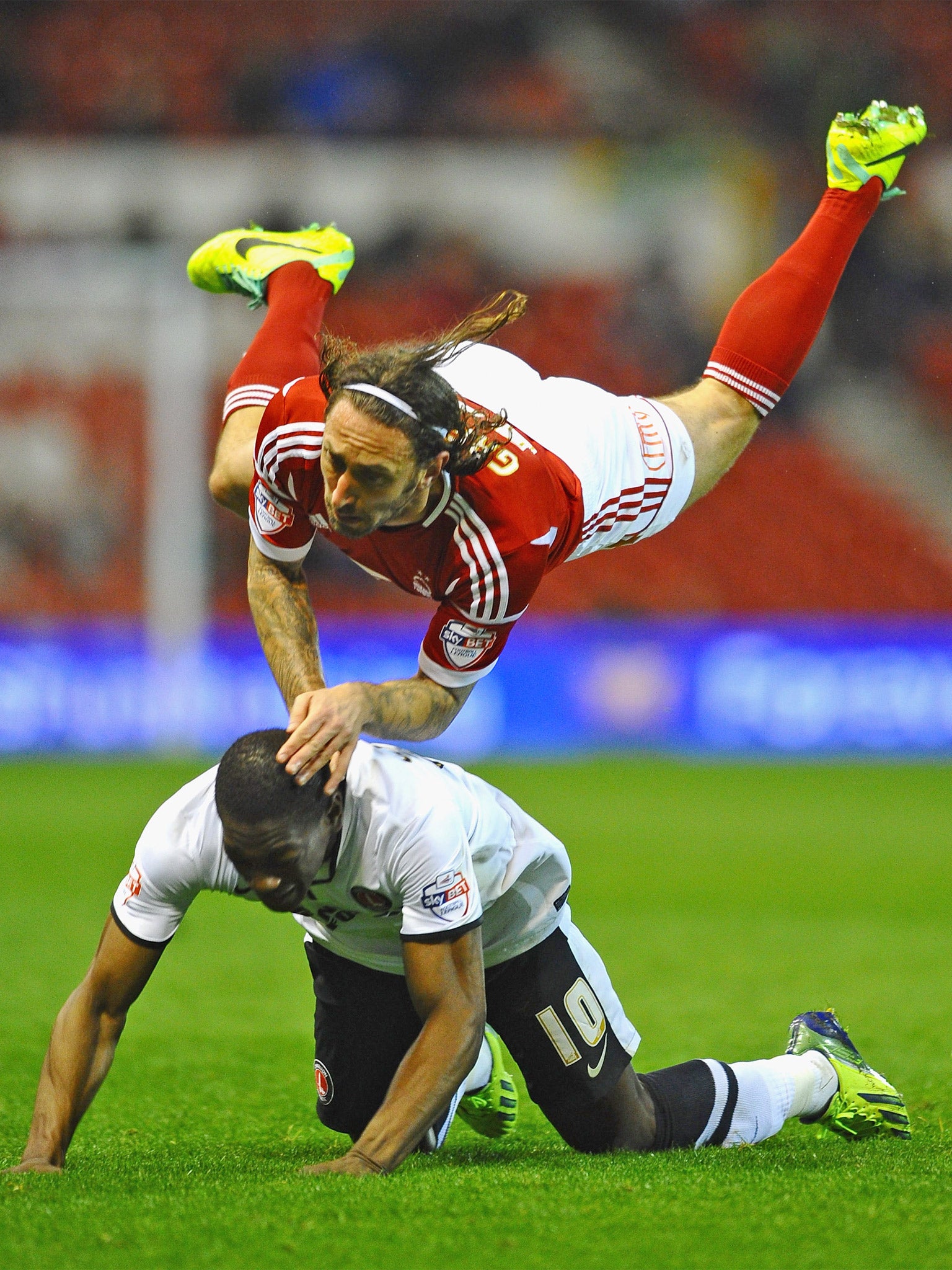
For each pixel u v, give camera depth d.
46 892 34.69
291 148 84.44
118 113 85.50
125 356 75.25
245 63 87.25
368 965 13.07
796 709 65.75
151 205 84.12
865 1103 14.20
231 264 19.69
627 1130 13.35
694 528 76.50
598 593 74.19
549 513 13.86
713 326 81.06
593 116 86.94
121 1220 10.56
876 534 77.44
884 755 65.62
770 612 74.75
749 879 37.44
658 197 83.31
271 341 18.66
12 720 62.59
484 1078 14.36
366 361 12.47
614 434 16.19
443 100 87.19
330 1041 13.48
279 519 14.79
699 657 65.88
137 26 88.12
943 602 76.06
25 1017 22.11
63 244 83.62
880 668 65.62
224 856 12.02
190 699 61.66
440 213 84.56
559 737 65.44
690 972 25.92
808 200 83.81
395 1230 10.30
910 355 82.38
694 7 91.44
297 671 14.62
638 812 50.00
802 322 18.02
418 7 89.12
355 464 12.34
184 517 61.06
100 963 12.38
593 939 29.41
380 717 12.68
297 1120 15.88
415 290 81.75
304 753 11.36
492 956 13.15
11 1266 9.63
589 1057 13.21
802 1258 9.80
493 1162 13.23
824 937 29.64
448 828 12.06
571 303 81.81
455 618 13.70
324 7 89.12
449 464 12.92
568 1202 11.04
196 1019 22.30
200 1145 14.45
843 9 89.25
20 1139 14.55
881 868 39.25
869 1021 21.69
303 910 12.79
